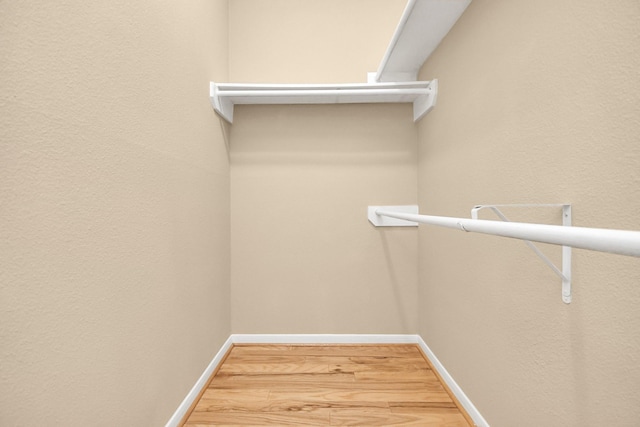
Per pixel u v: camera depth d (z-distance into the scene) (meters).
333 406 1.30
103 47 0.74
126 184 0.84
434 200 1.58
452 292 1.38
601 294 0.63
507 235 0.52
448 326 1.43
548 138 0.76
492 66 1.02
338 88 1.62
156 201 0.99
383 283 1.90
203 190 1.41
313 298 1.90
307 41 1.87
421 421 1.21
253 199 1.88
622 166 0.57
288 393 1.39
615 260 0.60
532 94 0.82
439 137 1.50
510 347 0.94
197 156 1.34
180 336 1.18
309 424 1.19
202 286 1.41
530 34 0.83
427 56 1.61
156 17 0.98
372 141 1.87
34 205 0.56
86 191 0.69
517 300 0.90
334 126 1.87
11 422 0.52
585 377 0.67
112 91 0.77
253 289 1.90
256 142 1.87
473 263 1.17
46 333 0.59
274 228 1.89
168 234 1.08
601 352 0.63
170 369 1.10
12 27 0.52
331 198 1.88
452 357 1.38
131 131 0.86
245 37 1.86
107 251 0.76
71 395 0.65
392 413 1.25
